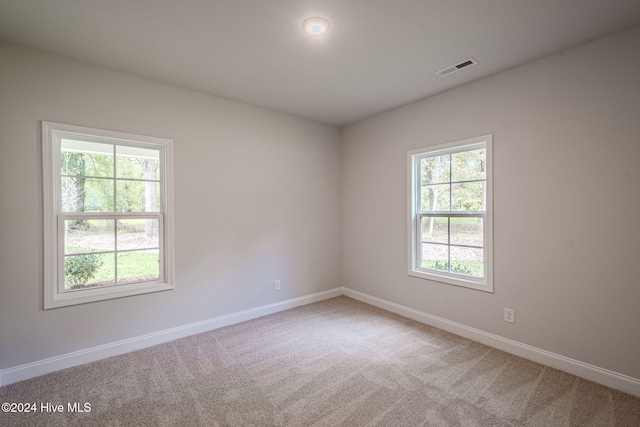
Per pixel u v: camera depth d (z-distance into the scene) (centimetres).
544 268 232
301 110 352
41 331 219
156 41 208
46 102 220
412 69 250
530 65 238
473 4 170
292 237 371
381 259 368
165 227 278
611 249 202
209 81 272
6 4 167
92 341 239
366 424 169
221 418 174
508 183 251
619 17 182
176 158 281
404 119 336
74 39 205
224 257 312
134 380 212
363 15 180
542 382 209
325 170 405
